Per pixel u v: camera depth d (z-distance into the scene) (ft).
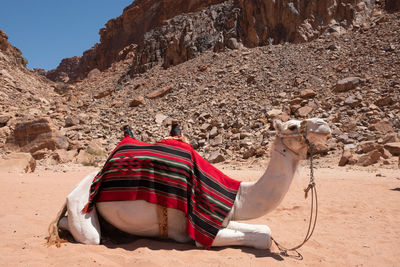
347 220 19.74
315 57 97.91
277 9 121.29
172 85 112.06
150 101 106.11
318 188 31.65
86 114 97.19
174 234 13.79
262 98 85.05
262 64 104.17
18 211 19.92
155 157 13.67
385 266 12.19
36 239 14.15
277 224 19.21
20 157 46.11
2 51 179.32
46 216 19.02
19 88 135.54
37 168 53.42
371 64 84.43
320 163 52.11
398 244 14.87
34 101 128.36
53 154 63.98
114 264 11.25
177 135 15.02
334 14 113.60
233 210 13.33
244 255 12.39
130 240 14.38
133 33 239.09
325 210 22.54
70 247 12.78
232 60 114.21
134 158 13.69
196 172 13.87
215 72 110.11
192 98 98.02
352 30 107.14
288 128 12.70
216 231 13.12
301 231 17.52
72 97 130.82
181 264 11.28
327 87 81.35
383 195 27.40
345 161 49.47
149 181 13.32
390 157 50.08
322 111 70.59
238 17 131.13
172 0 201.87
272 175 12.93
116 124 88.07
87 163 59.36
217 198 13.50
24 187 29.48
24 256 11.83
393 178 37.22
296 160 12.96
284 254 13.25
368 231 17.26
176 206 13.16
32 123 68.03
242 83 97.25
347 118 66.18
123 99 117.80
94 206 13.76
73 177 39.81
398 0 109.09
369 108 67.26
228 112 81.51
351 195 27.73
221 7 151.74
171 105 97.96
